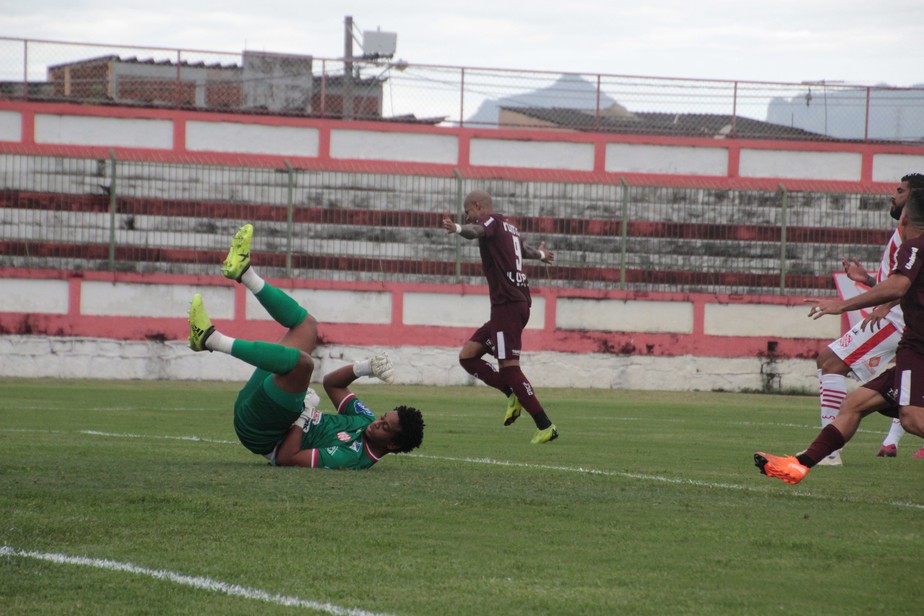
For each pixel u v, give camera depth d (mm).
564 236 60844
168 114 61594
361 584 10086
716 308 59281
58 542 11586
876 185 65188
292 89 71062
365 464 17828
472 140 64562
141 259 57594
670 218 61344
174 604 9305
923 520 14125
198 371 55906
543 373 58094
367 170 59438
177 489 14781
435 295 57844
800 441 28094
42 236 57094
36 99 62562
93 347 55219
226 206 58375
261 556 11117
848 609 9523
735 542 12344
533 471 18766
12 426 26969
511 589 10008
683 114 67625
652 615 9219
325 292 57094
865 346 22344
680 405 46750
